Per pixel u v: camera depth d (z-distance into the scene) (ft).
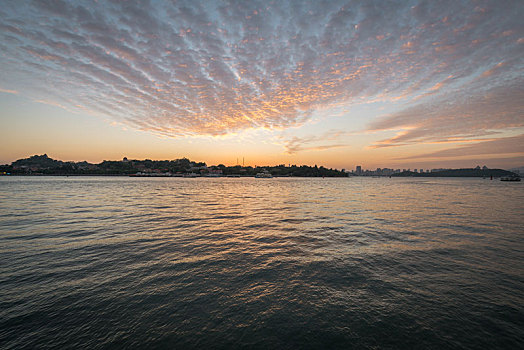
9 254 38.68
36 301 24.77
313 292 27.17
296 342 19.42
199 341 19.48
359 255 39.47
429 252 41.09
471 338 19.81
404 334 20.31
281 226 62.18
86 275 31.14
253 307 24.18
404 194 185.98
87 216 75.15
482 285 28.89
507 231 56.54
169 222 66.64
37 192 184.14
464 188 295.89
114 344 19.07
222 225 63.21
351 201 128.98
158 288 27.89
